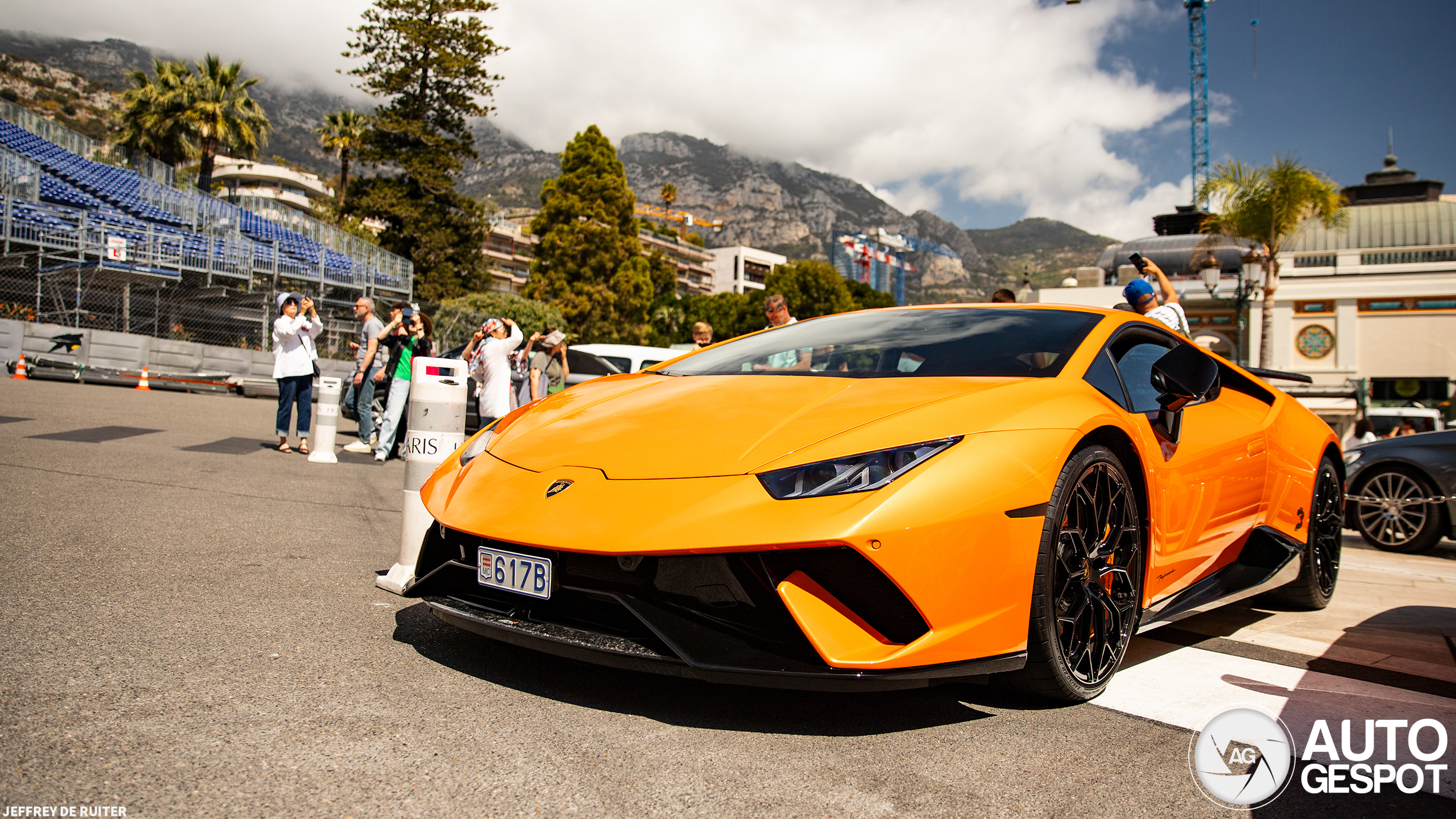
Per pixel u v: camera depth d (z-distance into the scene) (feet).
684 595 5.77
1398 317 103.19
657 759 5.19
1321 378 105.60
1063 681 6.42
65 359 49.39
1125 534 7.20
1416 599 12.21
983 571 5.81
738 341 10.27
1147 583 7.54
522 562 6.23
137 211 77.00
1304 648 8.82
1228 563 9.40
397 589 9.00
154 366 54.44
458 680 6.43
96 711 5.32
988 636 5.87
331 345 71.61
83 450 18.51
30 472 15.20
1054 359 7.79
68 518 11.60
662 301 214.07
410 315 22.81
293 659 6.64
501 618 6.40
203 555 10.12
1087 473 6.75
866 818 4.56
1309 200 70.13
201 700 5.65
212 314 62.69
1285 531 10.24
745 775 5.04
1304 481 10.63
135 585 8.54
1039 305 9.41
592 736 5.49
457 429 9.40
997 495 5.93
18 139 81.82
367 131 106.93
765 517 5.57
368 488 17.21
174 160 115.96
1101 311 9.02
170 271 60.39
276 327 22.24
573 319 126.00
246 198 113.80
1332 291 105.60
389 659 6.81
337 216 119.03
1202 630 9.66
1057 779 5.20
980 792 4.96
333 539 11.76
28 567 8.84
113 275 56.95
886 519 5.49
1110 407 7.21
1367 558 17.87
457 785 4.67
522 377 29.84
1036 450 6.30
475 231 109.50
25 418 23.90
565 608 6.30
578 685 6.47
